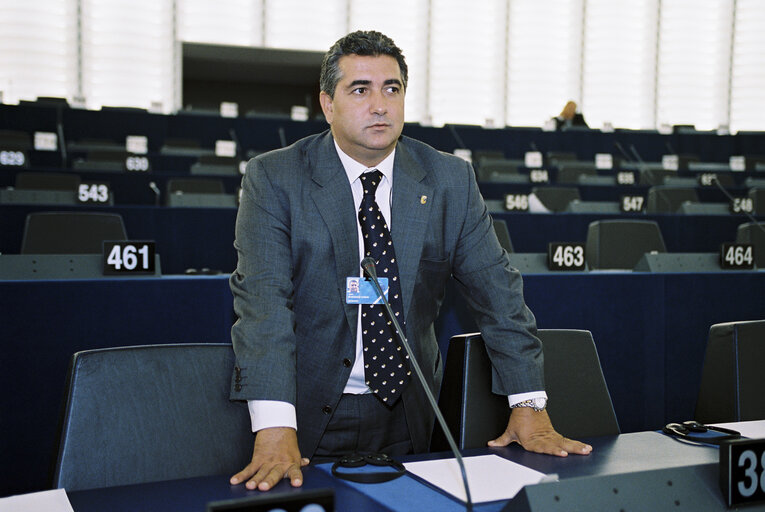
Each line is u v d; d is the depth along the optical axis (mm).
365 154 1347
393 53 1292
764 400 1485
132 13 10297
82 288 2078
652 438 1226
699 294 2609
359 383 1440
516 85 11719
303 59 10664
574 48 11773
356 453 1125
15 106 7527
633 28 11812
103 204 4242
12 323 2010
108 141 7605
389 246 1379
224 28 10742
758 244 3941
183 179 5312
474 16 11562
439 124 11562
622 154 9312
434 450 1398
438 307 1511
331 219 1352
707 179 7379
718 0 11906
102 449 1104
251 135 8258
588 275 2490
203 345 1243
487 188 6230
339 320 1383
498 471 1039
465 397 1338
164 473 1137
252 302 1264
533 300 2432
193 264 4062
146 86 10422
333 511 708
